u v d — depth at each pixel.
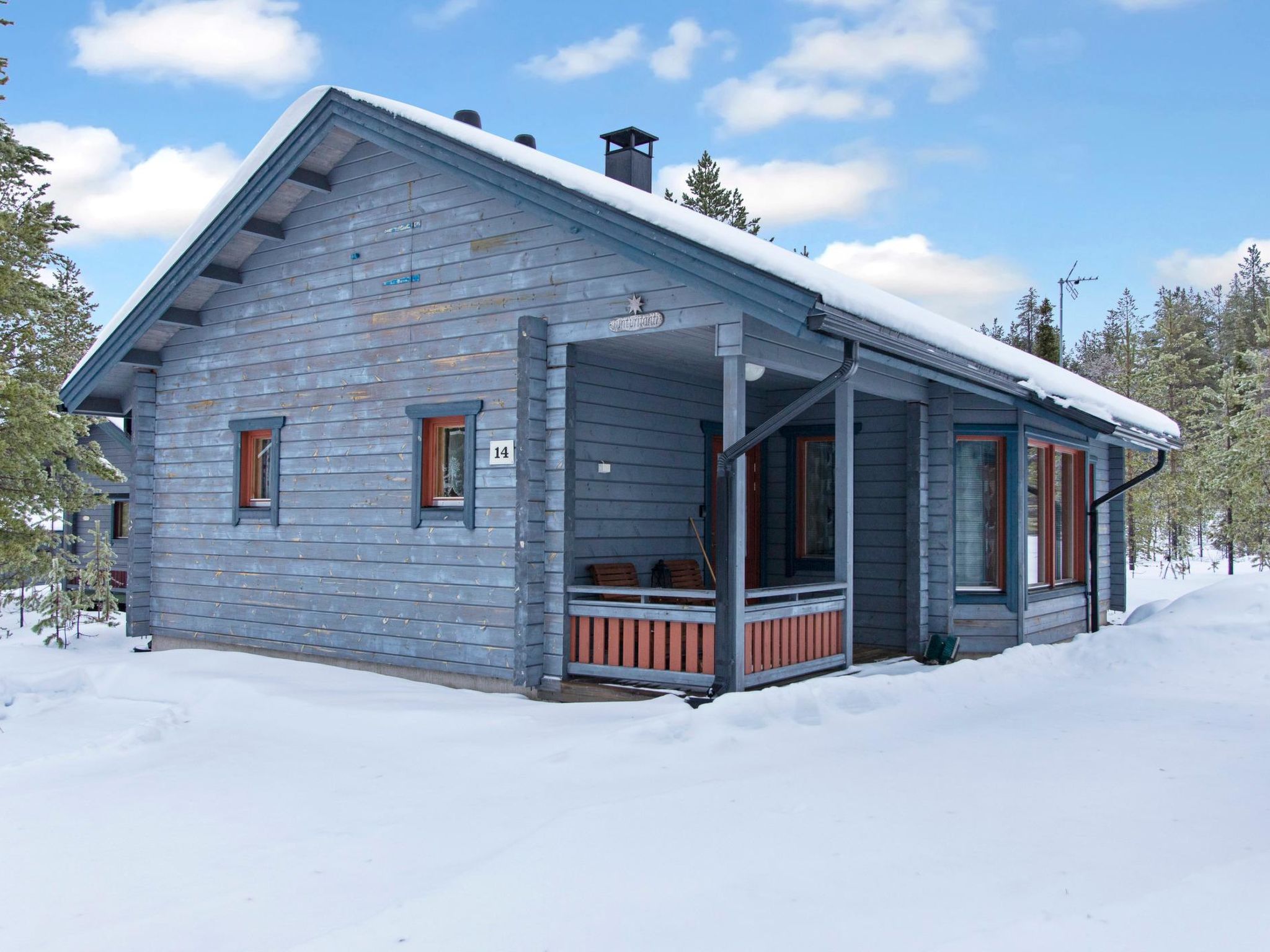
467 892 3.89
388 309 9.47
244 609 10.59
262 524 10.45
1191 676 9.12
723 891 3.78
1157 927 3.29
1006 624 10.48
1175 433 13.70
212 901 4.05
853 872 3.91
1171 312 40.41
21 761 6.70
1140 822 4.49
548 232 8.35
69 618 12.75
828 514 11.33
